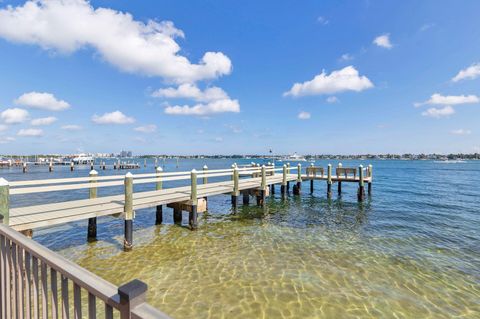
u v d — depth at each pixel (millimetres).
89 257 8195
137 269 7348
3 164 66250
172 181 34875
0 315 3203
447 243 9891
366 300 5926
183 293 6082
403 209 16656
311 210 16188
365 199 20656
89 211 8195
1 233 3158
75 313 1939
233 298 5895
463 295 6234
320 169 23094
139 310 1439
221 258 8172
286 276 6992
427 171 63875
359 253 8750
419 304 5828
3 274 3156
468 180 38531
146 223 12344
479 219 13898
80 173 50500
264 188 16344
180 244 9453
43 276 2385
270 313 5367
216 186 15320
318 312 5438
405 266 7766
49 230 11000
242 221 13062
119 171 60188
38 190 7414
